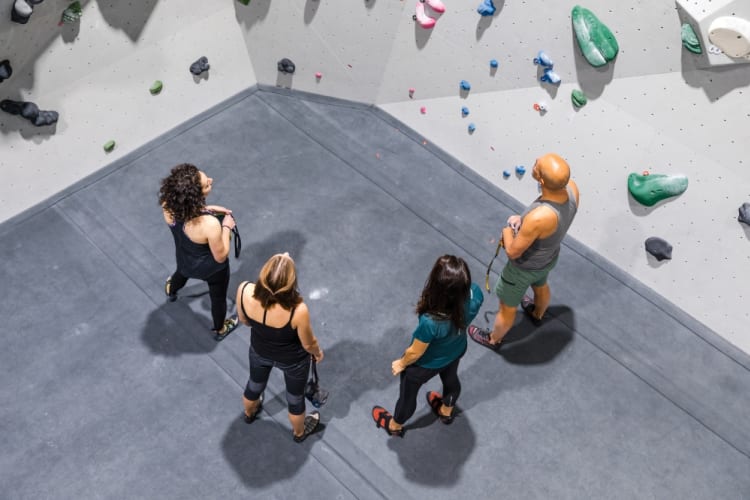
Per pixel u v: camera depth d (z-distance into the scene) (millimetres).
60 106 6000
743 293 5438
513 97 6066
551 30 5508
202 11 6609
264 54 7055
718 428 5199
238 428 4938
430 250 6066
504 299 5016
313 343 4125
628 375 5430
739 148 4953
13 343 5293
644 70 5156
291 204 6293
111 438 4844
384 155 6754
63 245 5902
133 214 6160
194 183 4336
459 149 6707
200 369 5230
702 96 4957
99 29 5969
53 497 4562
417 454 4902
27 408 4957
